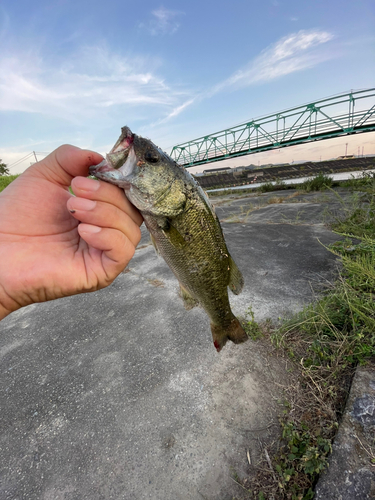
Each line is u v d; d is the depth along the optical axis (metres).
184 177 0.19
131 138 0.16
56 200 0.16
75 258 0.15
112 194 0.14
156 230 0.18
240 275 0.25
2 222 0.14
